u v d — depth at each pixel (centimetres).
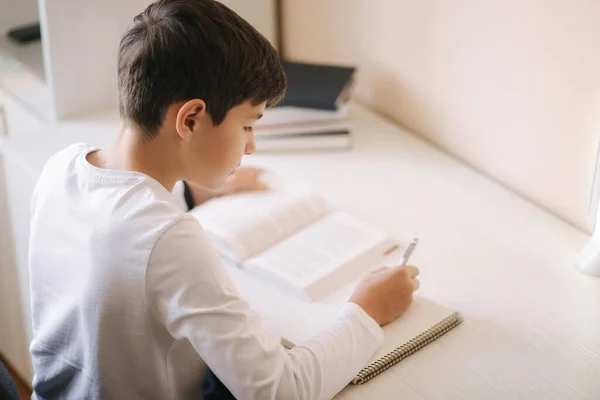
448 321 118
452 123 164
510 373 110
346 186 155
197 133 95
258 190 147
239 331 93
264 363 94
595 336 117
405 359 112
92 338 96
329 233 137
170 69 91
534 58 140
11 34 192
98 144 163
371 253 133
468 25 150
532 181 150
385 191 154
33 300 106
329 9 183
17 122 183
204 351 92
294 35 197
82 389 103
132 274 92
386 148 169
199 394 109
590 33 129
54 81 167
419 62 166
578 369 111
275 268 127
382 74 178
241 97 95
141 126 96
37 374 110
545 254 136
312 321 119
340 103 167
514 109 148
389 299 116
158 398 102
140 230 91
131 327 94
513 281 129
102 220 94
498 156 156
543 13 135
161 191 96
